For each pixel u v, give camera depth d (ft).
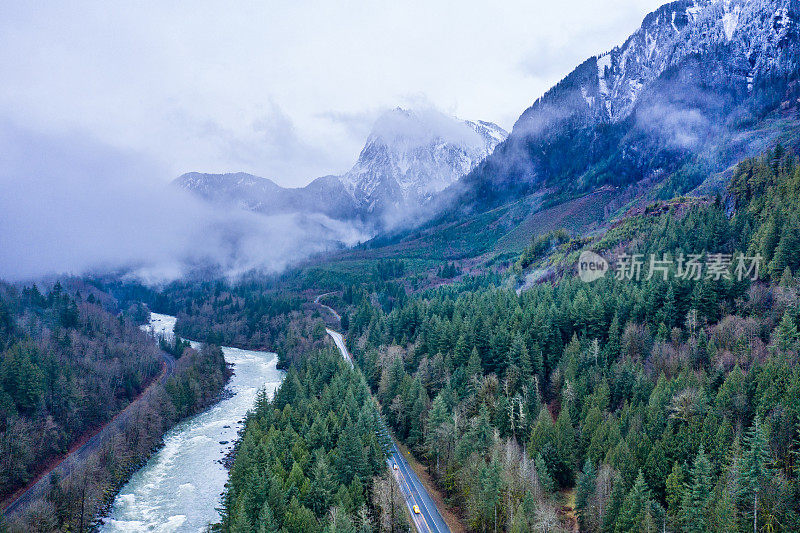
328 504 309.63
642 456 287.89
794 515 224.94
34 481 413.39
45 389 484.74
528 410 375.04
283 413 426.92
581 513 281.33
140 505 377.91
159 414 513.86
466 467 325.83
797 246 448.24
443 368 463.83
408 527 301.02
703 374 342.85
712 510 234.17
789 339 353.51
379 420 400.88
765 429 263.08
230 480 351.05
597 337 460.96
